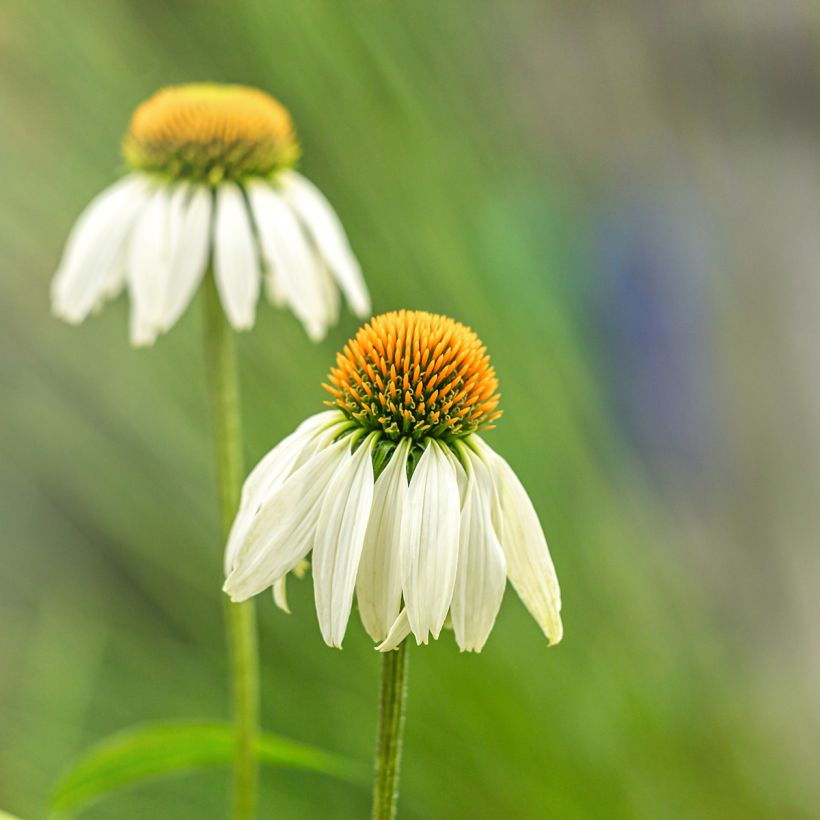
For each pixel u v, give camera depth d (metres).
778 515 1.11
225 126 0.86
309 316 0.86
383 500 0.72
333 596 0.71
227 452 0.85
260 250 0.88
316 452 0.73
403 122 1.05
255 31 1.05
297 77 1.04
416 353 0.73
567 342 1.05
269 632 1.07
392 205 1.04
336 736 1.06
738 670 1.07
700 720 1.04
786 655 1.10
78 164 1.10
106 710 1.11
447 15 1.07
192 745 0.83
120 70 1.09
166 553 1.10
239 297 0.85
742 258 1.11
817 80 1.09
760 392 1.11
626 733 1.02
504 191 1.10
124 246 0.87
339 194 1.04
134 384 1.10
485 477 0.73
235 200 0.86
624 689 1.02
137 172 0.88
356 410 0.73
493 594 0.72
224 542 0.85
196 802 1.10
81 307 0.86
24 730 1.11
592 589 1.02
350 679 1.06
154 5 1.11
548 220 1.11
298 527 0.72
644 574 1.03
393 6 1.05
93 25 1.09
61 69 1.09
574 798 1.00
